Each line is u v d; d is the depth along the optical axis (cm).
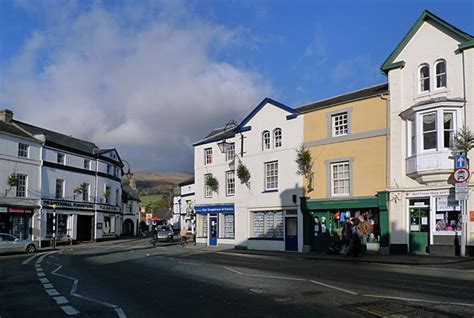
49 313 841
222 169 3144
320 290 1030
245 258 2116
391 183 2089
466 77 1875
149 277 1352
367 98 2241
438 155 1881
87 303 935
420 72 2055
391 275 1295
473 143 1822
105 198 4722
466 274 1312
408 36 2083
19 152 3541
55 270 1623
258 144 2853
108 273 1492
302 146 2505
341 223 2323
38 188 3688
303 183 2512
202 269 1533
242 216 2916
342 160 2314
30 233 3588
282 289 1056
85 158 4403
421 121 1955
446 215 1900
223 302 910
